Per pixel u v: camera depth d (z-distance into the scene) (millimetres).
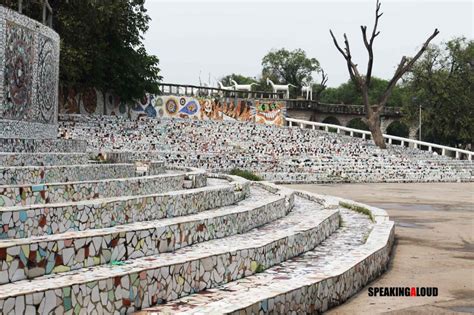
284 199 15055
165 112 47156
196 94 48531
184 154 35031
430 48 62281
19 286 5785
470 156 49375
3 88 18047
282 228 12109
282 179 35688
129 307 6246
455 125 61219
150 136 38375
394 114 68875
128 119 40906
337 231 13430
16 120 19031
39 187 10586
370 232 12008
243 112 50438
